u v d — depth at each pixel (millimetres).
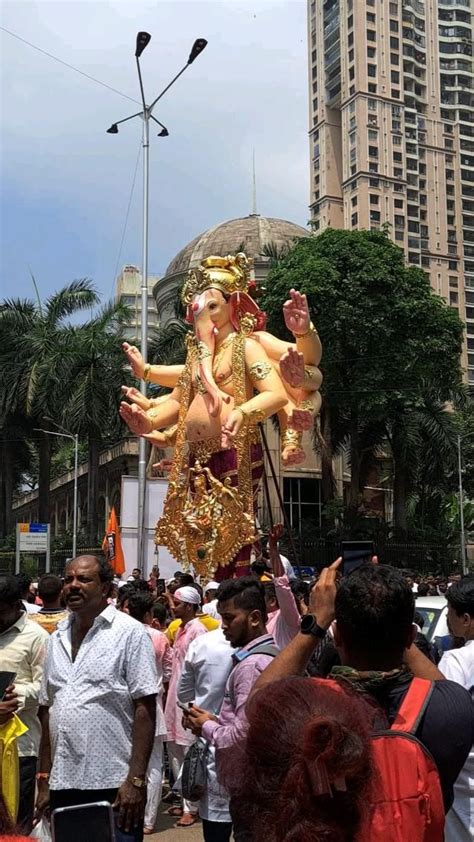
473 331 98938
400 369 34375
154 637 8914
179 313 37438
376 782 2164
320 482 43562
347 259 34156
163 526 13258
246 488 12414
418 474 41156
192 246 48469
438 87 100562
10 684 5184
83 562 4965
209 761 4887
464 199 100562
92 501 38531
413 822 2467
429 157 99375
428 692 2879
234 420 11969
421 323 34656
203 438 12797
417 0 99812
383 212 93375
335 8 97250
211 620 8422
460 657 4543
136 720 4746
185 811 8336
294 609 5211
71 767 4688
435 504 46156
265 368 12672
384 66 94688
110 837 4223
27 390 38875
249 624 4797
